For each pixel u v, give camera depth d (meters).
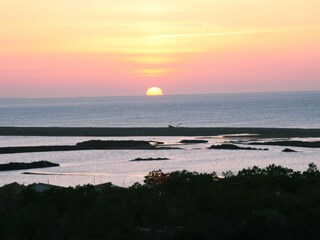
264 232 65.19
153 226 72.56
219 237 65.38
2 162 186.75
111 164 172.38
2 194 89.75
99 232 68.69
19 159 193.00
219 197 77.75
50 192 88.69
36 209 76.62
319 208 69.19
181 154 194.12
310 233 65.19
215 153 194.12
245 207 74.19
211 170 154.62
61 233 69.75
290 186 90.38
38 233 69.75
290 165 163.00
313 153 190.00
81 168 165.12
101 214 73.38
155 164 169.50
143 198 82.44
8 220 72.38
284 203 75.12
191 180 92.12
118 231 69.00
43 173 158.12
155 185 92.75
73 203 81.75
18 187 98.56
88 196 84.06
